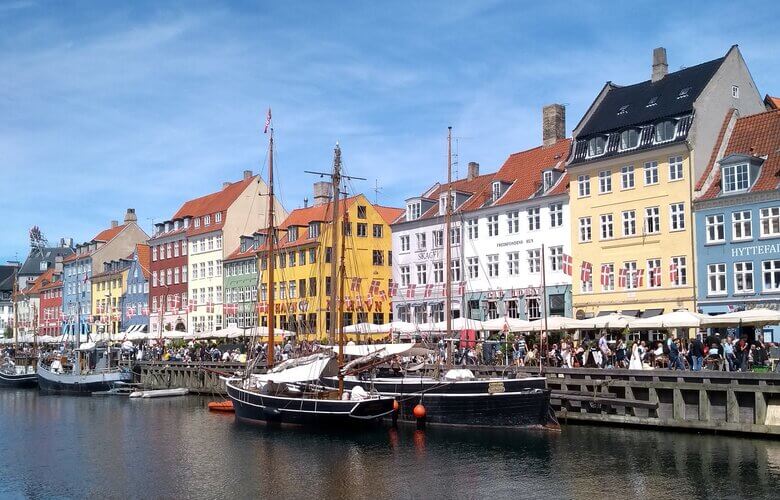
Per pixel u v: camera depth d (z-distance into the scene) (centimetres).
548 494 2581
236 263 8400
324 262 7169
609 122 5325
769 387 3158
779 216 4384
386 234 7538
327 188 8006
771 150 4644
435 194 6919
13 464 3294
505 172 6297
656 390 3528
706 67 5119
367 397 3797
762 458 2906
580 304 5294
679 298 4766
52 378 6450
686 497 2495
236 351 6156
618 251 5122
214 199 9225
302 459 3216
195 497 2706
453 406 3716
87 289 11400
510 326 4334
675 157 4878
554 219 5538
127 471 3117
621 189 5134
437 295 6347
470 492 2644
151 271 9856
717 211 4647
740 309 4484
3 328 13650
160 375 6556
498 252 5900
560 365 4156
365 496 2642
